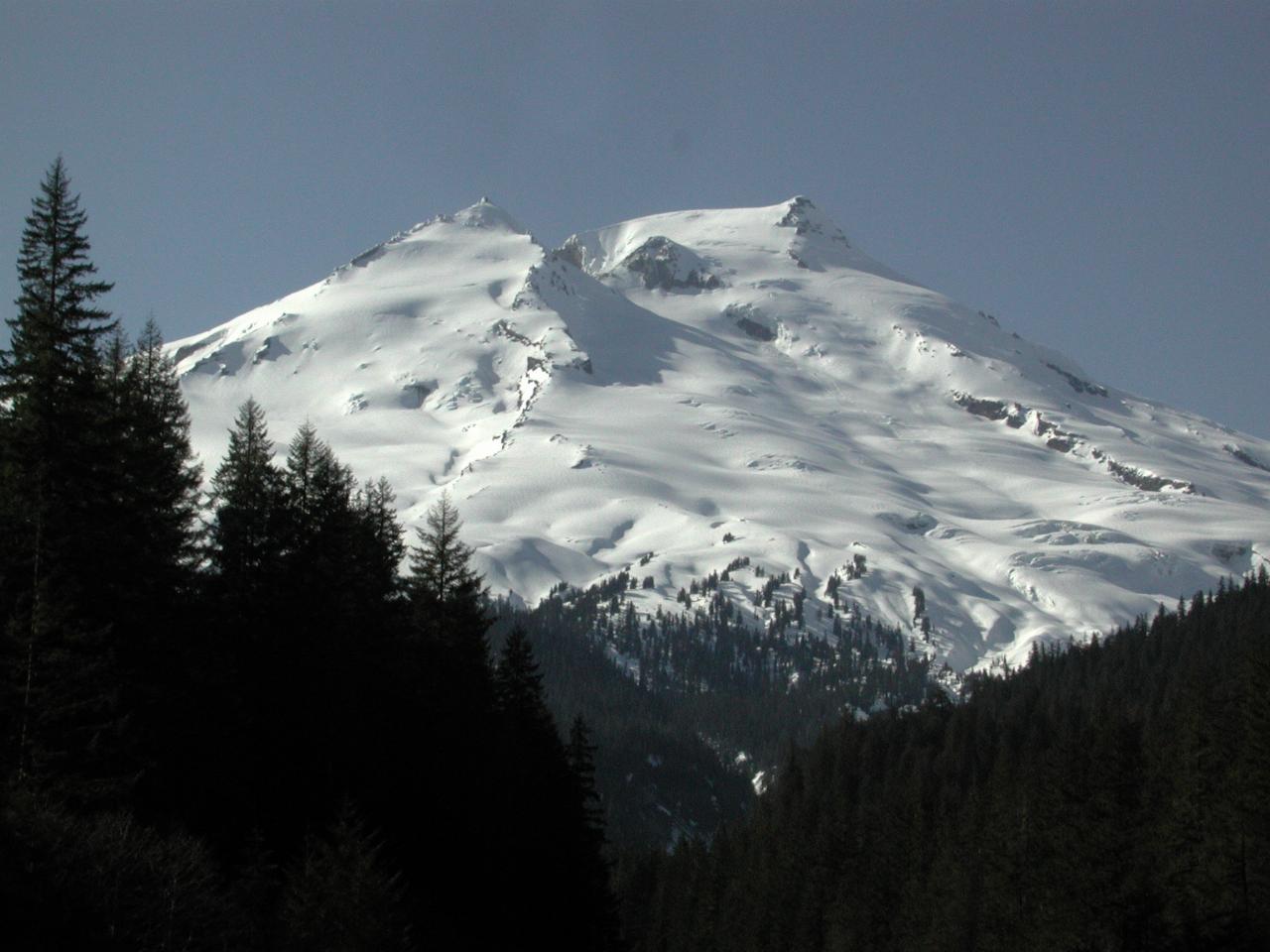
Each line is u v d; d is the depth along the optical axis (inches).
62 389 1899.6
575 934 3006.9
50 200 1899.6
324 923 1815.9
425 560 3110.2
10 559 1855.3
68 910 1494.8
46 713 1781.5
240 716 2258.9
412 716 2797.7
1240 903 2906.0
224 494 2508.6
